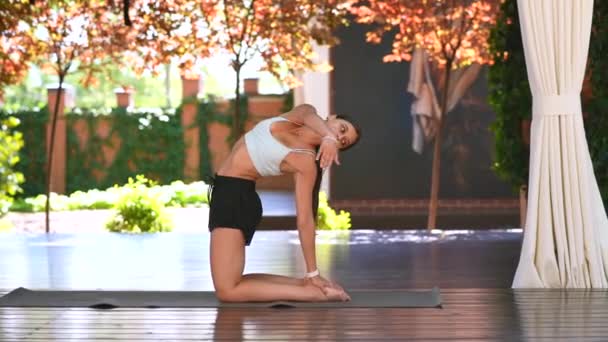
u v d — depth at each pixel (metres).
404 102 38.50
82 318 10.87
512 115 18.55
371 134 38.50
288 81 31.66
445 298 12.19
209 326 10.34
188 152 44.56
